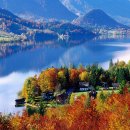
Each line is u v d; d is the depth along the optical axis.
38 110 135.62
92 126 87.38
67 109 115.94
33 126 90.69
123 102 101.62
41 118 104.19
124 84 167.12
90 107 107.06
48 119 99.44
